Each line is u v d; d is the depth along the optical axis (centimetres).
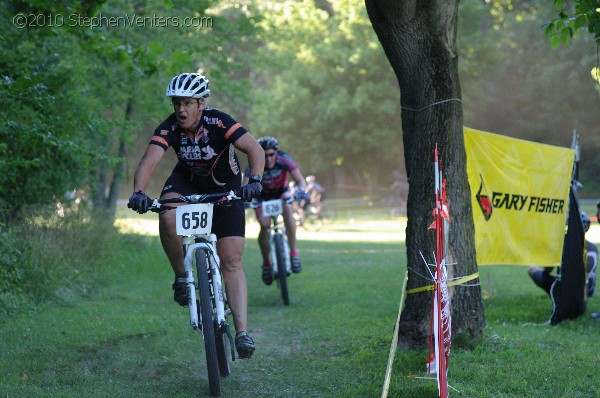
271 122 5269
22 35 1197
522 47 6069
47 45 1260
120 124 1412
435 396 595
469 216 758
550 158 988
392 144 5644
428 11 740
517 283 1357
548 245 999
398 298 1155
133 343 812
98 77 1733
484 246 935
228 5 2303
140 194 594
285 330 907
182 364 728
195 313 628
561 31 901
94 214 1490
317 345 806
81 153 1259
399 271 1548
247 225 3862
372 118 5541
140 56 1260
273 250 1162
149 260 1555
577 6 837
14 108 1019
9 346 780
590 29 820
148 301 1135
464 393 597
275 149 1142
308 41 2891
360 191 7225
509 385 620
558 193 1004
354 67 5478
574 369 669
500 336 796
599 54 867
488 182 939
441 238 556
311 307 1080
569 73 5762
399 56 755
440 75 745
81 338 826
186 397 614
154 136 625
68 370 699
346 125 5678
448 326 572
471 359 704
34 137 1056
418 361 698
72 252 1269
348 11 5284
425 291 743
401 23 743
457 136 753
